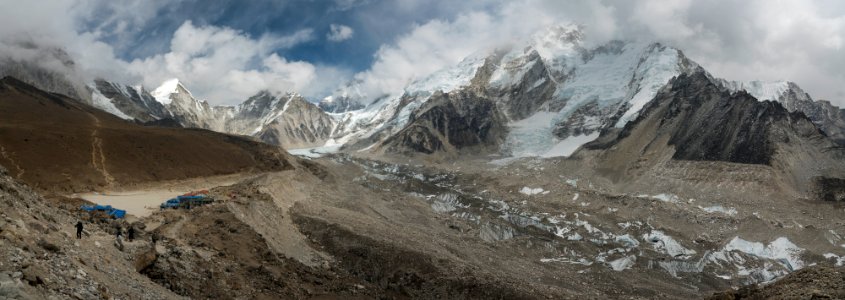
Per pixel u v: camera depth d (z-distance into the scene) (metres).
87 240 49.47
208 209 92.00
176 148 175.88
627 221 194.50
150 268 56.50
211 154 187.50
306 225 111.44
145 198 121.50
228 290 61.50
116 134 166.38
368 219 133.00
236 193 118.69
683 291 125.06
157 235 68.38
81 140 151.25
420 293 87.44
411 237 116.88
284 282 71.38
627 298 109.38
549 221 196.12
